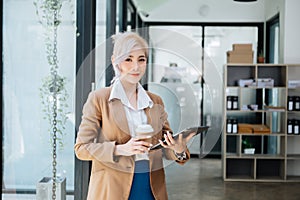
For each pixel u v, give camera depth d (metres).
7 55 1.98
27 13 2.34
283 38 6.46
